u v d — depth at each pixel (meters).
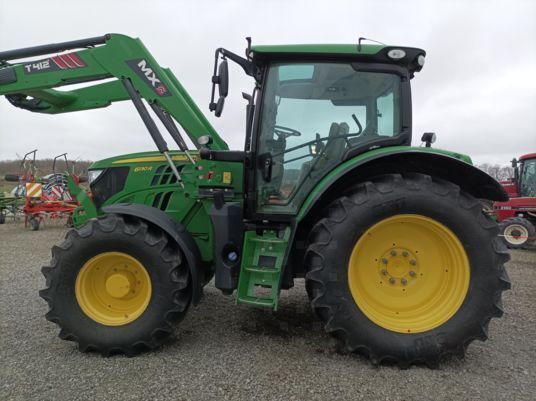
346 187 2.96
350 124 3.03
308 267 2.70
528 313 3.70
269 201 3.10
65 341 3.07
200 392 2.31
